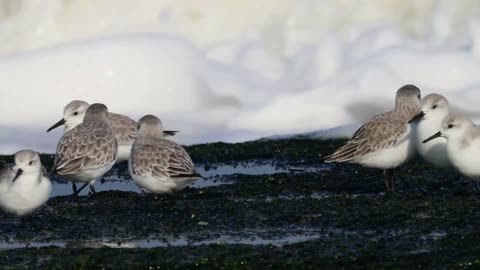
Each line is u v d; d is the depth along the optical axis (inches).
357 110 748.0
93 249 432.8
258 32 829.2
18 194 472.4
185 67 785.6
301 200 517.0
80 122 605.9
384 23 816.9
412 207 496.4
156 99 773.3
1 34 840.3
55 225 481.1
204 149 652.1
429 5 818.2
